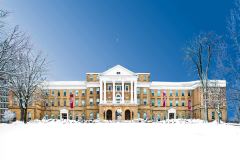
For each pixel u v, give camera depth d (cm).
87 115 11188
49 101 11531
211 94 6228
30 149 1872
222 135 2442
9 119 7775
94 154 1750
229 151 1811
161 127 3356
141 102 11262
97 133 2623
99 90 11281
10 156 1692
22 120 5847
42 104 11394
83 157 1678
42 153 1769
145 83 11319
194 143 2083
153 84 11575
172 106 11519
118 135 2492
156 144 2053
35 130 2794
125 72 10856
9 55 3612
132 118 10512
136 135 2494
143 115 11194
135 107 10494
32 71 5781
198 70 5922
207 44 5841
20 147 1925
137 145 2019
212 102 6269
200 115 10194
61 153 1772
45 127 3194
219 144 2034
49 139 2242
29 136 2367
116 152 1803
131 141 2177
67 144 2047
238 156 1688
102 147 1948
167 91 11594
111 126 3578
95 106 11212
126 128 3186
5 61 3569
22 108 5875
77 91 11550
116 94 10844
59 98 11525
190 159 1634
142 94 11319
